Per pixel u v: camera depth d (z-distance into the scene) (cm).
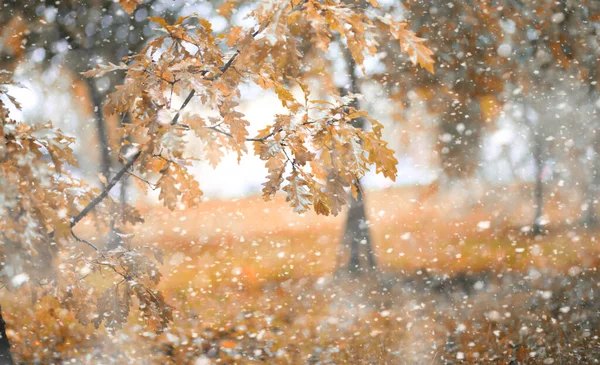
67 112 1466
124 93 239
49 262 247
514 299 853
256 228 1719
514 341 652
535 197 1552
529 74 1051
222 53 257
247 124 243
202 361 618
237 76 248
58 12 1177
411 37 233
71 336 659
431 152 1292
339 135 243
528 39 1019
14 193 231
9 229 230
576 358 591
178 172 270
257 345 677
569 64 1024
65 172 301
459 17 993
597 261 1071
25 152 239
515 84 1079
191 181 270
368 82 1062
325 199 243
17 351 608
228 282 1041
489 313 772
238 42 232
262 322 777
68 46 1195
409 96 1078
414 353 624
